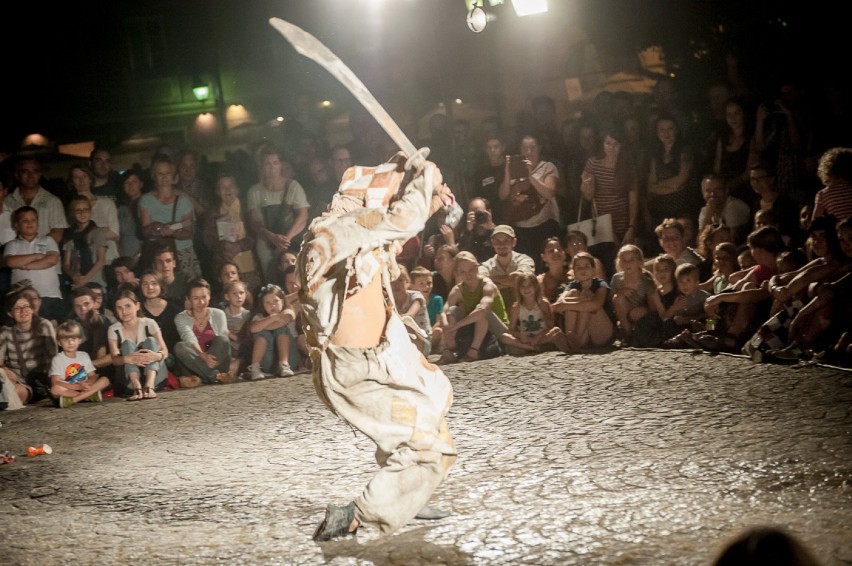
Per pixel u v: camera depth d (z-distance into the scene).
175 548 4.23
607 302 8.17
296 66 16.62
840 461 4.55
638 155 9.70
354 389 4.02
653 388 6.45
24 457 6.30
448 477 4.91
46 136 17.44
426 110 12.84
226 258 10.04
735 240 8.90
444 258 9.14
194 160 10.41
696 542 3.76
